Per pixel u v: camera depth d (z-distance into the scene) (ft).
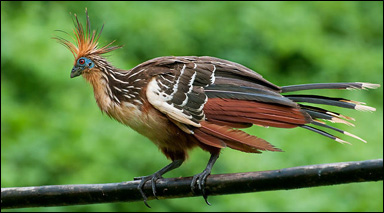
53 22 44.60
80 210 38.99
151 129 25.21
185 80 24.79
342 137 41.47
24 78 43.14
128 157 39.19
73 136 39.60
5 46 42.37
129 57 46.09
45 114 41.57
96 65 26.11
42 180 38.99
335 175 20.81
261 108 24.14
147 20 46.93
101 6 47.62
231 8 50.67
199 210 39.04
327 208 37.50
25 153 39.58
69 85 42.16
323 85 25.91
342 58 49.01
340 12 53.21
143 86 25.04
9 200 24.30
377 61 49.44
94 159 38.83
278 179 21.65
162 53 46.52
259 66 48.67
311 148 40.50
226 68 25.21
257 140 23.21
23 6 46.80
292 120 23.91
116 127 40.04
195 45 48.73
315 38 49.75
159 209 39.55
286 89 25.81
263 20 50.08
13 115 40.93
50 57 42.14
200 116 24.32
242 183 22.26
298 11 51.01
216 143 23.76
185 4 50.03
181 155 25.82
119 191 24.07
